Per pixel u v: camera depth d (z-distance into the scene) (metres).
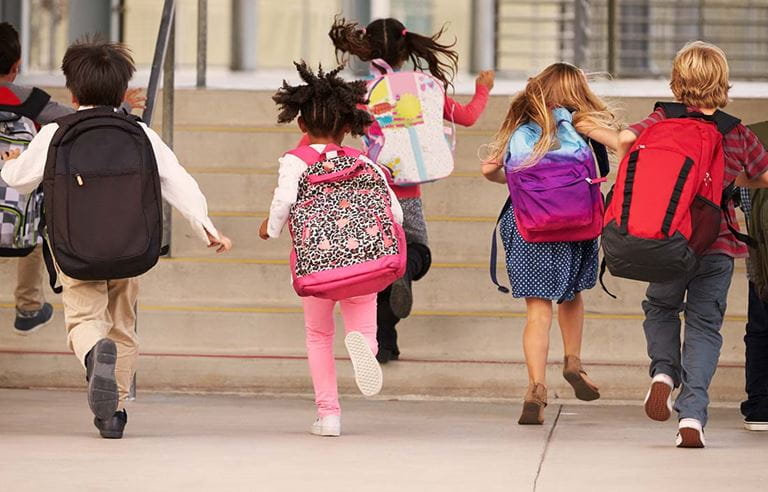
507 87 27.88
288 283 18.36
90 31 37.84
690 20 38.97
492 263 14.93
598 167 14.90
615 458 12.38
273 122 21.19
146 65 46.06
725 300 13.26
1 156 14.71
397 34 16.17
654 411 13.09
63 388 16.81
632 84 31.66
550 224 13.86
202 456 12.07
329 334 13.51
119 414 13.16
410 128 15.48
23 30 33.66
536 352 14.58
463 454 12.49
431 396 16.58
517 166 13.95
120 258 11.97
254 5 42.06
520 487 10.89
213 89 21.41
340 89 13.06
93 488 10.55
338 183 12.56
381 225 12.34
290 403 16.11
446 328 17.42
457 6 58.19
